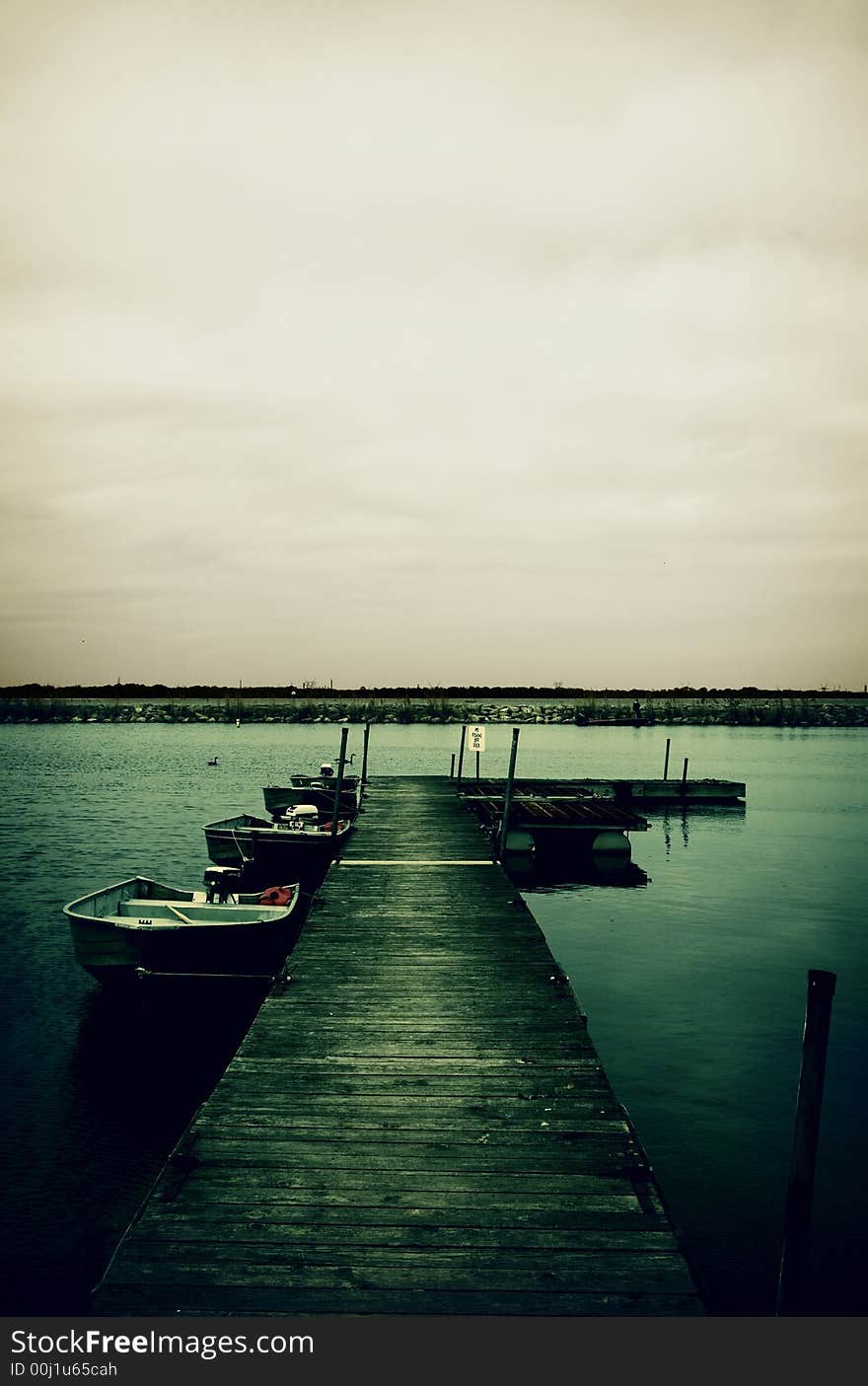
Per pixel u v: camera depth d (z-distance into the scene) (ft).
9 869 83.05
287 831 75.46
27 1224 28.14
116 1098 37.19
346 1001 34.19
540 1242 18.86
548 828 85.87
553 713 413.59
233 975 45.68
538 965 38.93
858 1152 32.94
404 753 239.91
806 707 449.48
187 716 407.03
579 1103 25.41
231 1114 24.56
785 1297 20.51
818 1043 20.36
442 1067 27.89
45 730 354.13
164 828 108.17
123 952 44.65
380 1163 21.95
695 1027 45.21
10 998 48.62
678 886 80.28
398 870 59.77
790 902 73.82
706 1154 32.63
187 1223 19.34
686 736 316.19
